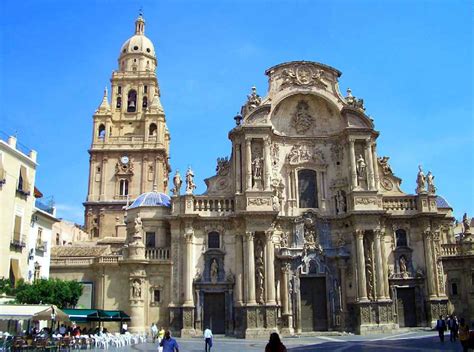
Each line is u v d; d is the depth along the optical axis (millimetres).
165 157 109312
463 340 27969
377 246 56812
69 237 92438
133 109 112625
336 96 62312
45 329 45688
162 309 57156
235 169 59375
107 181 102375
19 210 52125
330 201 60875
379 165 62281
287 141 62406
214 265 57000
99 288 58469
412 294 57844
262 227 55750
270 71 62250
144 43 117500
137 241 58469
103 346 43094
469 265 60344
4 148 49312
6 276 49125
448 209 70625
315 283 57969
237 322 54594
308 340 48656
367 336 51312
